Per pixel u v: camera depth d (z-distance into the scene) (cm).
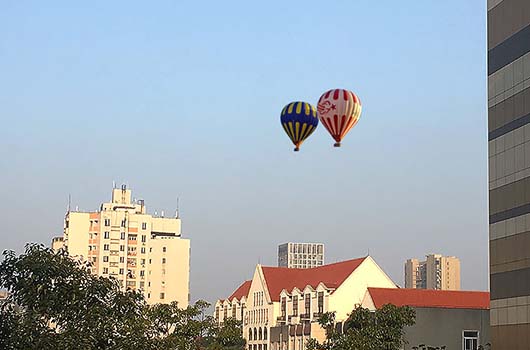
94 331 4431
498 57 8469
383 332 10025
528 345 7700
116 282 4766
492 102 8556
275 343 17475
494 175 8444
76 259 5291
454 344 12038
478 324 12188
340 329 14162
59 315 4562
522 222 7900
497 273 8300
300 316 16775
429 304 13600
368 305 13650
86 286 4609
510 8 8300
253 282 19175
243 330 19212
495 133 8456
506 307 8100
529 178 7819
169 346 5075
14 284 4562
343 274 16575
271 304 17938
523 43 8031
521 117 8000
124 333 4547
